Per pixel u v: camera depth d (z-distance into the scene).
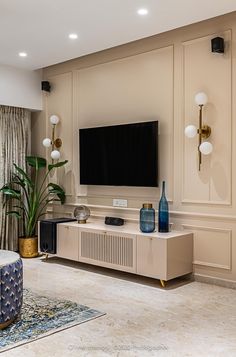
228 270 4.39
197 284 4.52
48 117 6.45
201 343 2.97
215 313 3.59
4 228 6.20
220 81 4.42
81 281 4.65
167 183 4.90
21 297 3.43
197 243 4.63
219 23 4.42
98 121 5.68
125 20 4.29
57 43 5.05
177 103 4.80
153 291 4.25
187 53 4.71
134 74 5.23
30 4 3.86
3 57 5.65
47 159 6.46
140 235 4.55
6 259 3.36
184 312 3.62
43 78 6.50
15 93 6.17
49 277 4.83
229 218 4.35
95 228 5.06
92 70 5.75
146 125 4.98
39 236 5.76
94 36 4.79
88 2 3.81
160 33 4.91
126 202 5.34
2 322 3.18
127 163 5.20
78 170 5.99
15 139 6.36
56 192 6.06
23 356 2.76
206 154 4.47
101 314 3.55
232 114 4.33
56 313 3.56
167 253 4.31
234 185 4.32
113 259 4.86
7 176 6.25
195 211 4.64
